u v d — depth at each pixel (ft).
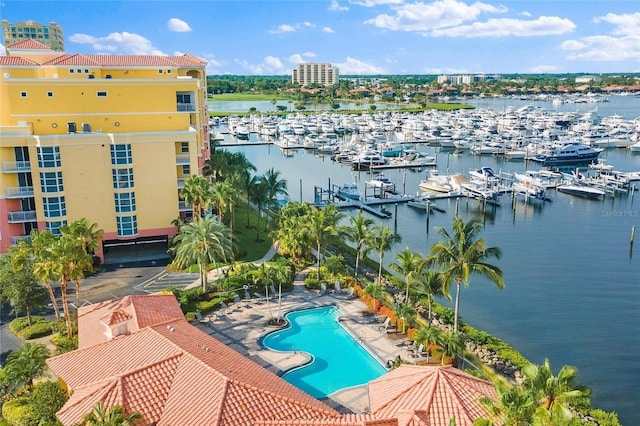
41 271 143.02
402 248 274.16
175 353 115.44
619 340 173.47
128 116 224.33
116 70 259.19
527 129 641.40
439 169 481.05
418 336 141.90
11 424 113.60
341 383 135.23
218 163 285.64
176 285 195.11
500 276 147.74
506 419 81.41
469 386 104.42
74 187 211.00
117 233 220.64
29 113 211.41
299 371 140.26
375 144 565.53
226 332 160.56
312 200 375.66
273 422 95.55
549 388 89.35
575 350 167.12
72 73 240.73
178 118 231.30
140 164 219.00
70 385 112.47
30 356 124.36
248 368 117.39
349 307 179.63
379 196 375.25
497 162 511.81
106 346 122.93
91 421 90.27
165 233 229.04
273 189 277.23
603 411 129.39
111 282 198.29
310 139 622.13
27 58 261.24
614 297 208.03
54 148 203.41
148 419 100.17
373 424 94.17
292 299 185.88
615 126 642.63
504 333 177.99
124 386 104.88
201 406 99.55
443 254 151.02
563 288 216.95
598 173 420.77
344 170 488.85
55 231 210.18
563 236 289.94
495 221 321.11
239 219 290.56
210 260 185.47
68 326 149.28
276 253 234.38
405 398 103.30
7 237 205.87
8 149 202.28
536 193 369.09
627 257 255.70
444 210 348.38
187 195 216.74
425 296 184.24
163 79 226.17
